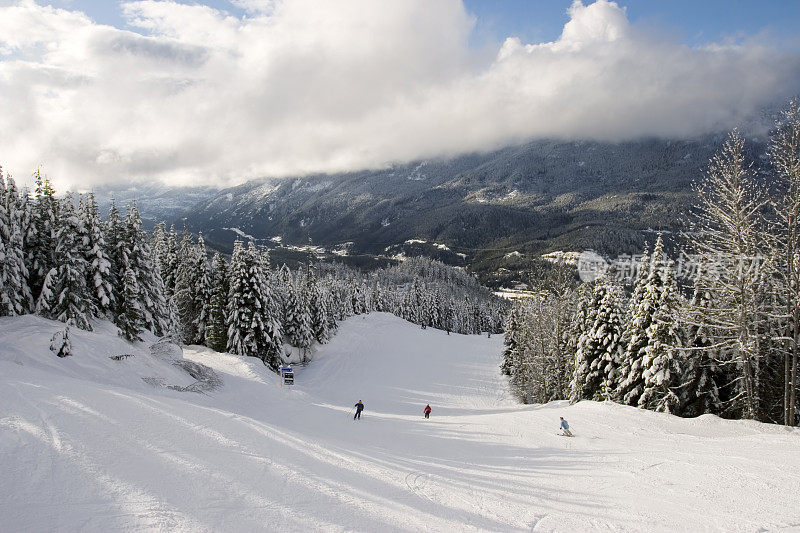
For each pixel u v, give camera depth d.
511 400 47.44
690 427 21.50
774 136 21.03
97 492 9.09
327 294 76.56
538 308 45.50
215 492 9.80
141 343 36.41
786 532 9.00
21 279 30.97
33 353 24.34
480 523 9.45
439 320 117.19
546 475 13.68
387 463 14.14
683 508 10.41
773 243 21.02
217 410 18.56
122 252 37.31
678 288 27.56
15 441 10.65
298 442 15.23
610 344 32.59
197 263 51.19
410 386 51.44
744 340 22.12
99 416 13.49
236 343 45.19
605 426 22.23
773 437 17.50
